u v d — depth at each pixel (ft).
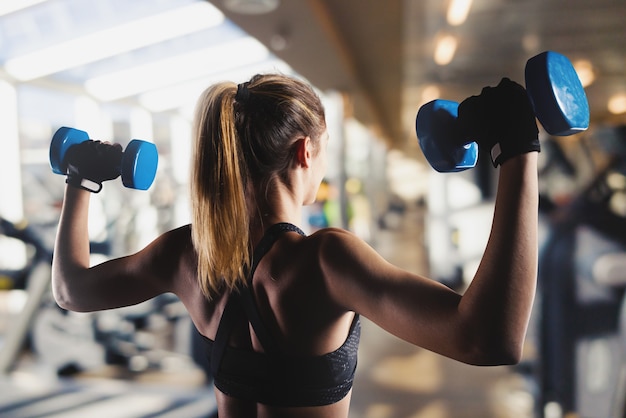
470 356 1.93
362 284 2.17
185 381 11.64
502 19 17.07
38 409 10.20
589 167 8.48
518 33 19.01
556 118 1.95
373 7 14.93
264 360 2.39
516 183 1.94
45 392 11.10
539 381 8.15
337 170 23.79
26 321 12.00
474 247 16.06
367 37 18.45
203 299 2.67
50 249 11.84
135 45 18.22
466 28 18.07
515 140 1.95
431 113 2.34
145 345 13.58
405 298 2.05
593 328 7.59
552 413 8.00
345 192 23.47
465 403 10.02
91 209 18.79
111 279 2.90
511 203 1.93
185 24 17.44
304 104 2.62
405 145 75.82
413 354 13.14
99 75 21.42
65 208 3.10
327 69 20.98
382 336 14.82
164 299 14.06
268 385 2.38
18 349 12.10
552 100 1.93
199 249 2.57
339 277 2.24
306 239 2.43
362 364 12.53
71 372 12.31
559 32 19.06
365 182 37.45
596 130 8.41
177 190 20.24
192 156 2.63
